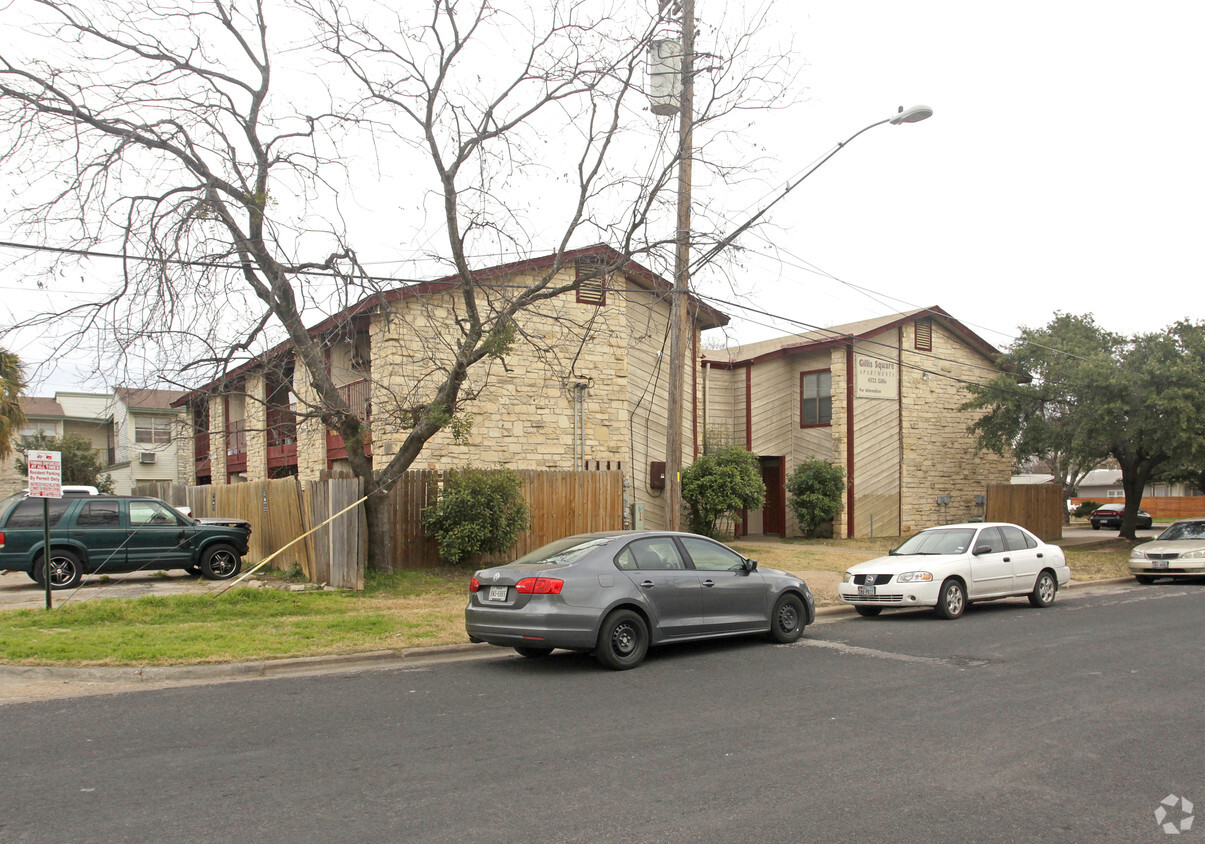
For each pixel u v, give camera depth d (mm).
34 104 11945
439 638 10609
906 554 14219
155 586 15125
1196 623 12312
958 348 29094
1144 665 9227
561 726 6887
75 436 36031
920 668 9219
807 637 11453
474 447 19375
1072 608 14359
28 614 11641
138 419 35625
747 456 22297
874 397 26938
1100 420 22984
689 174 14078
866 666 9367
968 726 6824
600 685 8469
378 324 18812
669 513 14219
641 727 6848
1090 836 4641
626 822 4836
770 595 10758
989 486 26797
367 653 9781
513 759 6000
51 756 6094
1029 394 25656
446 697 7941
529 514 17031
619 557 9594
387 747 6301
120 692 8172
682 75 13836
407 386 16766
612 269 14094
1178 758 5980
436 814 4961
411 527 16172
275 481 17219
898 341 27531
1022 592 14242
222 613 12148
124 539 15336
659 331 22828
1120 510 42781
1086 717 7070
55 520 14992
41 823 4832
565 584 8992
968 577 13477
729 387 28141
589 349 20891
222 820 4875
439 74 13344
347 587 14156
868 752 6145
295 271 13273
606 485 18391
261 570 16875
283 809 5043
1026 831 4707
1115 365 22969
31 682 8562
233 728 6836
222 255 12508
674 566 10016
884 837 4625
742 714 7262
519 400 19969
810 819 4875
